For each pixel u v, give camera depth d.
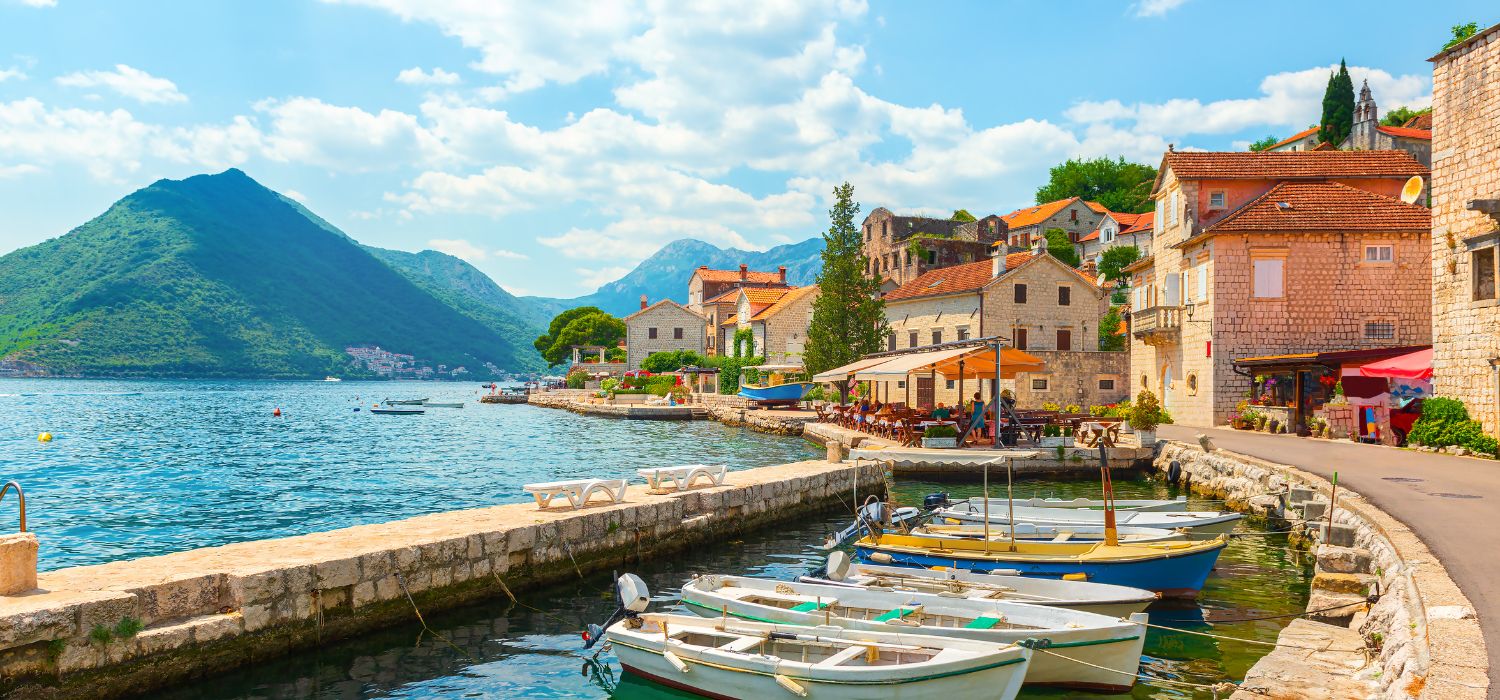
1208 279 35.16
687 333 101.69
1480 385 22.70
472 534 13.85
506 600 14.20
